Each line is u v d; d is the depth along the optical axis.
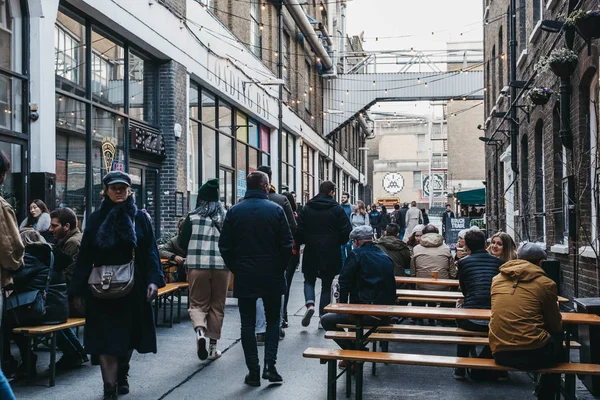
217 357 7.92
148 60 14.63
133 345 5.96
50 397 6.16
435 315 6.12
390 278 7.10
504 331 5.67
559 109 12.00
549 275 10.93
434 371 7.66
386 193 74.19
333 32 43.75
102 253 5.78
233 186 20.92
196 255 7.62
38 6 9.89
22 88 9.83
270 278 6.64
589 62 9.32
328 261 9.05
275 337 6.80
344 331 7.22
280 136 24.33
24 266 6.43
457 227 26.59
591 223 10.03
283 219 6.72
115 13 12.25
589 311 6.56
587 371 5.52
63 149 11.05
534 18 14.68
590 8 9.42
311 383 6.88
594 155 9.83
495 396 6.53
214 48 18.05
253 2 23.09
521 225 16.61
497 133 22.17
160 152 14.59
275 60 25.77
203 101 18.05
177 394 6.36
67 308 6.88
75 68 11.53
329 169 41.06
